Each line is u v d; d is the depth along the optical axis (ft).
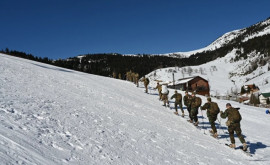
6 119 19.53
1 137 14.70
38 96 34.35
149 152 22.84
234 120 32.86
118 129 27.96
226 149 32.68
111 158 18.38
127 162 18.62
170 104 68.18
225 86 553.64
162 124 39.06
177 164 21.58
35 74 59.88
